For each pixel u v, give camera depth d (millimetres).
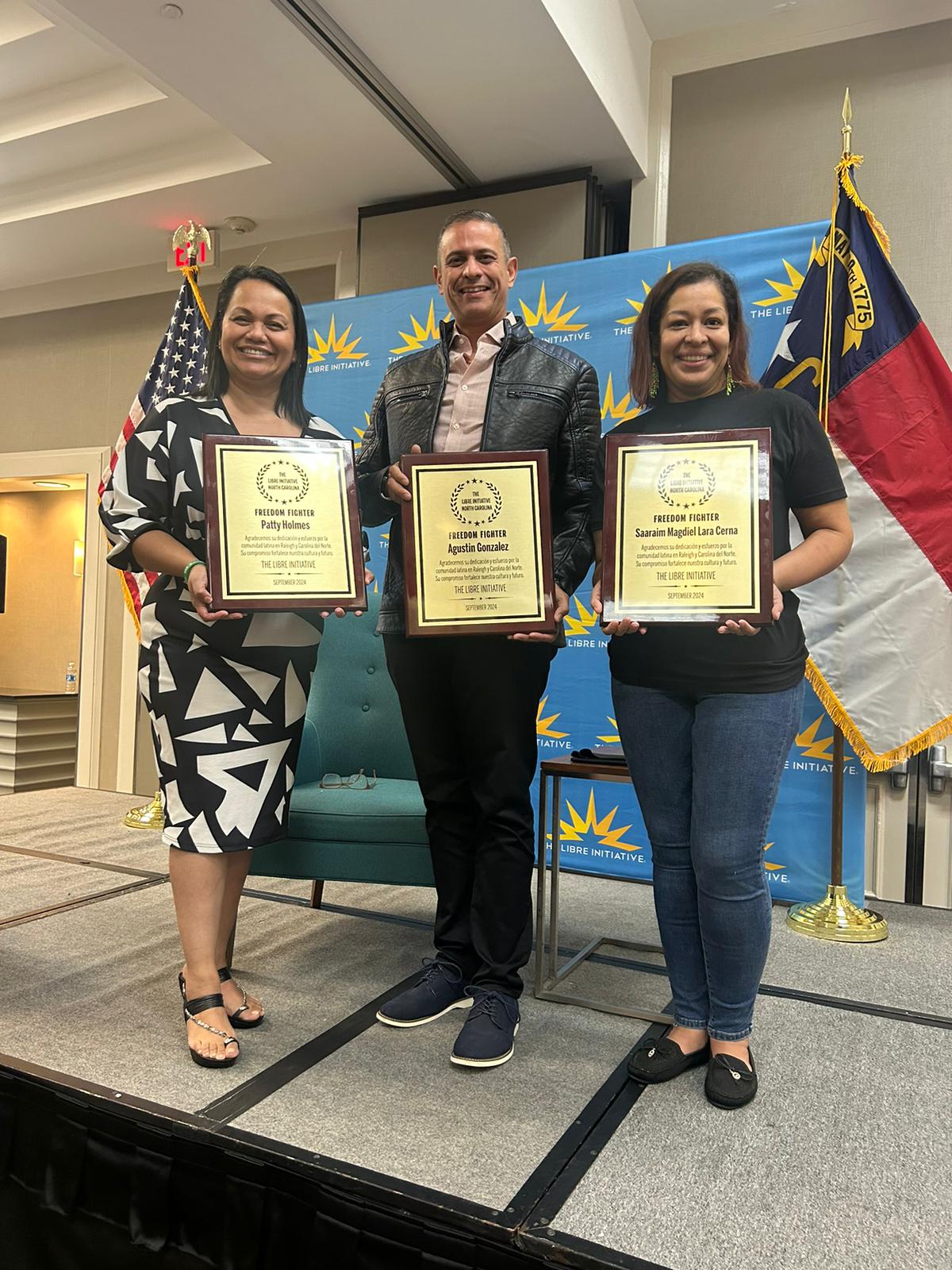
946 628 2479
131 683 4789
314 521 1568
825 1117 1435
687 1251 1094
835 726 2568
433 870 1903
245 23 2656
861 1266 1077
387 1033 1702
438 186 3652
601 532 1550
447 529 1567
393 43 2738
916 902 3043
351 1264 1203
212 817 1613
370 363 3488
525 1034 1717
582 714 3082
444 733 1758
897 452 2510
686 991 1578
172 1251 1370
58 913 2426
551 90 2945
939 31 3039
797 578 1434
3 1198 1533
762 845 1462
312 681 2459
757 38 3293
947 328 3008
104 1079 1490
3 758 5711
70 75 3646
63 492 6266
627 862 3006
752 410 1487
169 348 3412
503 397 1658
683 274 1490
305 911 2518
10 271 4863
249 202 3926
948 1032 1792
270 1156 1277
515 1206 1164
